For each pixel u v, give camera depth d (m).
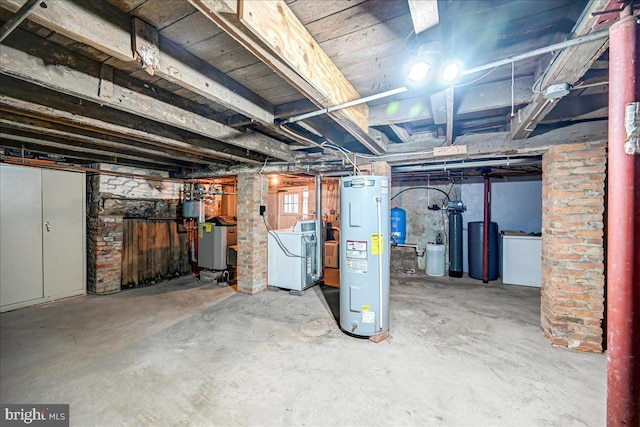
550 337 2.66
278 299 4.02
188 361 2.37
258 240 4.33
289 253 4.29
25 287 3.66
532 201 5.28
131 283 4.62
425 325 3.10
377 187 2.71
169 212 5.17
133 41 1.24
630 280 0.90
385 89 2.00
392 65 1.67
